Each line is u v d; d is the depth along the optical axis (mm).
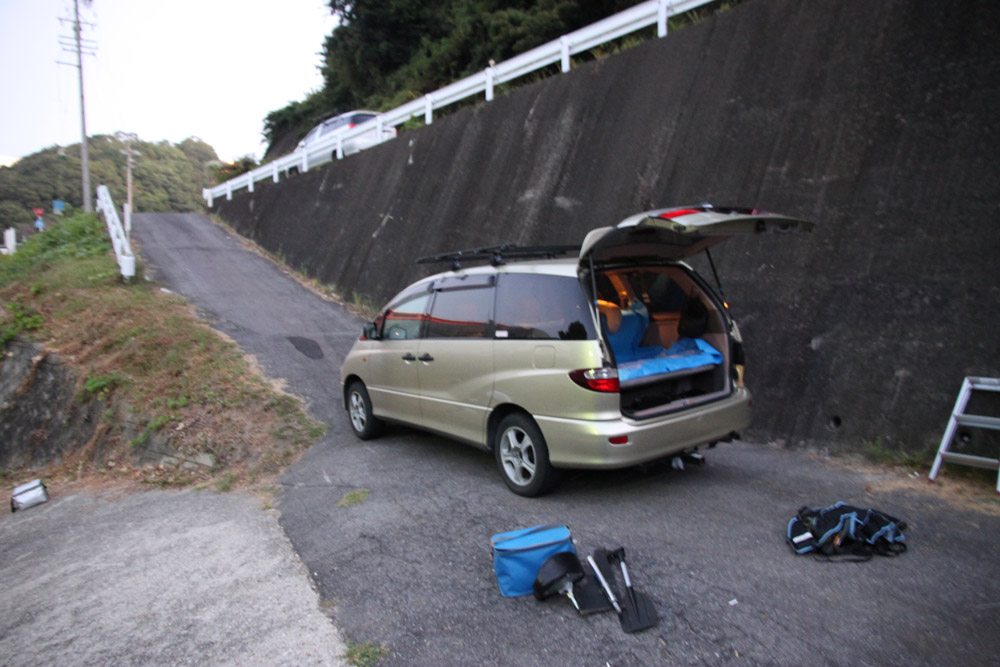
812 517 3777
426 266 11664
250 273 15469
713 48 8039
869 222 5785
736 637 2891
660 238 4465
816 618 3002
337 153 17047
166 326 10086
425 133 13484
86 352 9891
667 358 4711
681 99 8141
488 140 11516
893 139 5859
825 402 5613
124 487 7199
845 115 6309
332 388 8398
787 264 6266
